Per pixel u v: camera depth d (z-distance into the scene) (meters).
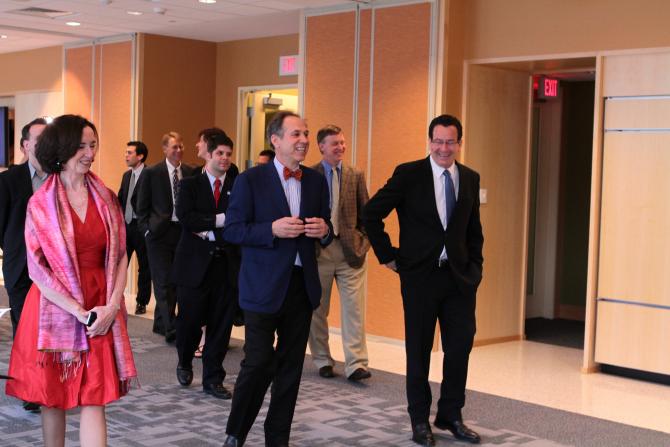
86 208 3.75
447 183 4.79
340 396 6.00
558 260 10.10
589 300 7.13
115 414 5.36
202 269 5.69
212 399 5.76
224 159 5.67
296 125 4.44
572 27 7.28
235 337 8.26
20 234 5.11
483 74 8.09
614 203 7.05
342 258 6.38
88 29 11.15
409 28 8.06
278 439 4.45
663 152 6.79
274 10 9.20
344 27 8.61
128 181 9.34
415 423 4.88
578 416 5.74
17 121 14.08
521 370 7.24
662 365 6.85
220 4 8.99
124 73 11.43
